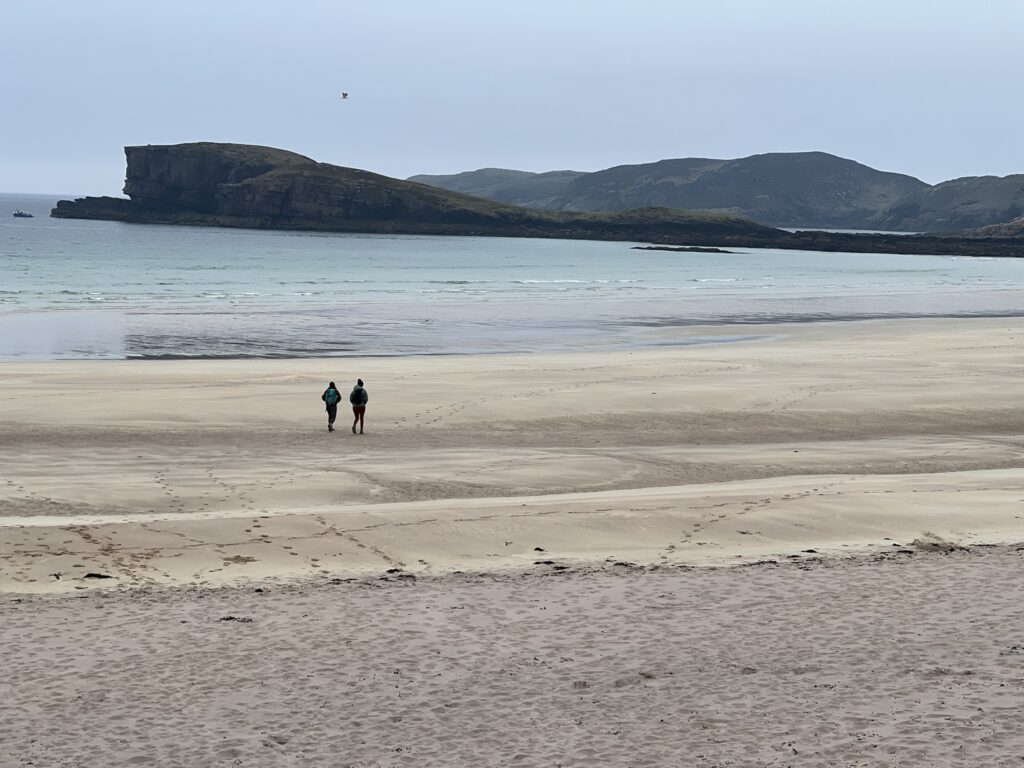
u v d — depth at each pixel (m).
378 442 25.64
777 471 22.94
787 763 8.59
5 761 8.58
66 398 29.97
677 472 22.67
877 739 9.02
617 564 14.74
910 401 31.64
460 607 12.71
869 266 153.12
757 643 11.47
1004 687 10.16
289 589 13.41
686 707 9.77
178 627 11.87
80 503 18.69
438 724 9.41
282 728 9.30
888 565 14.64
